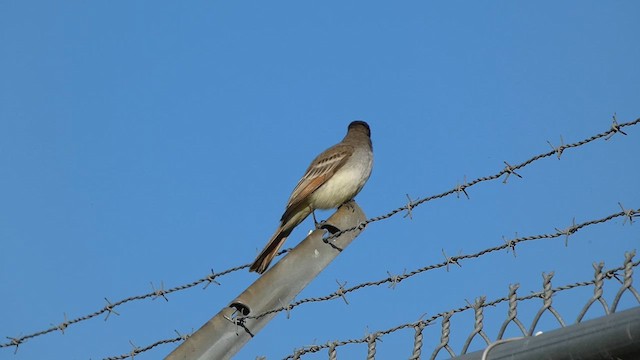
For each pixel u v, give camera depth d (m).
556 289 7.43
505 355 6.79
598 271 7.21
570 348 6.39
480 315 7.96
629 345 6.09
